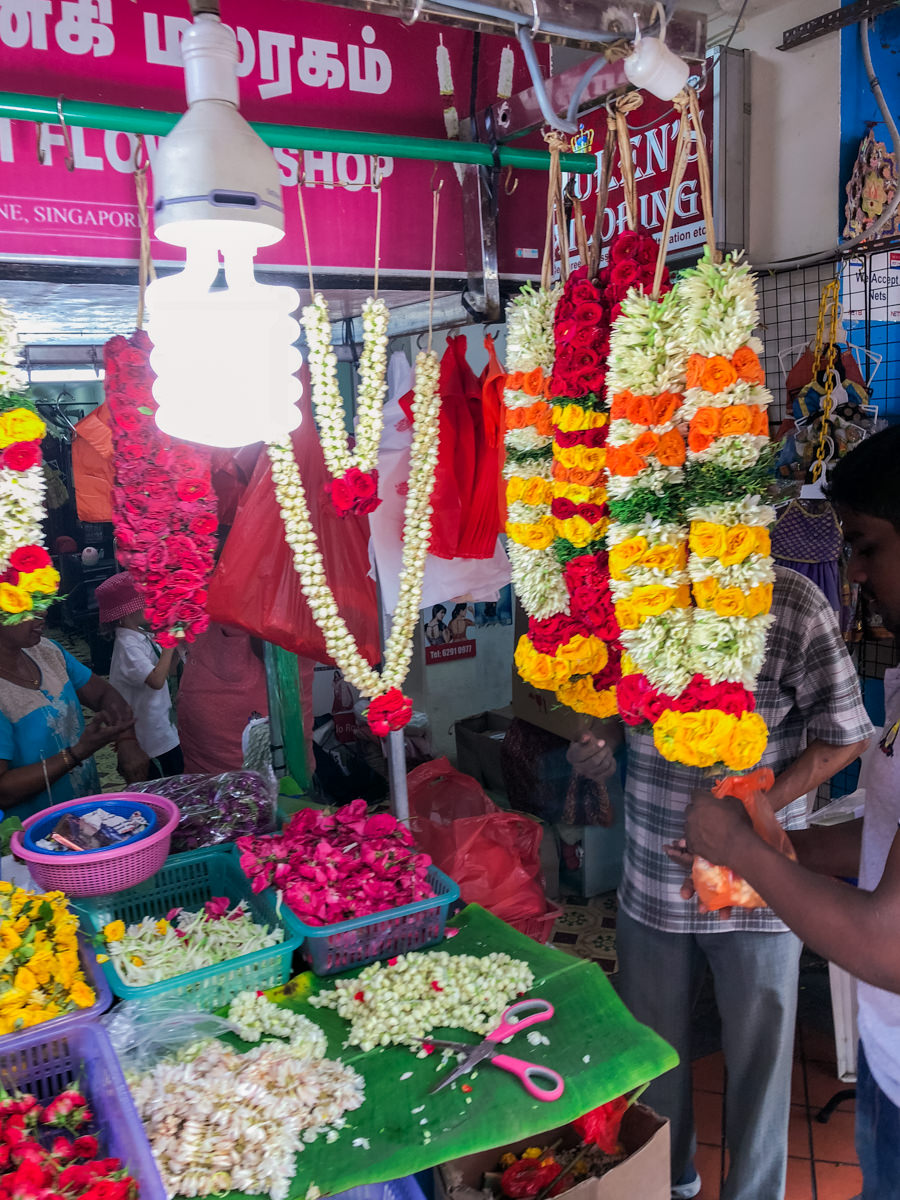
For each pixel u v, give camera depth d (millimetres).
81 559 6461
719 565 1347
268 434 1090
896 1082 1407
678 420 1407
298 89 1891
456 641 4863
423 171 2074
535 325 1711
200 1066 1490
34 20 1617
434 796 2951
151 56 1720
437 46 2021
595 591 1615
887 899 1167
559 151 1648
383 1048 1619
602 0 1230
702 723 1351
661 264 1453
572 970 1824
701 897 1587
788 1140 2459
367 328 1842
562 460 1608
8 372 1500
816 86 3283
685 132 1383
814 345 3346
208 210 1018
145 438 1693
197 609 1769
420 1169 1361
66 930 1617
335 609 1996
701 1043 2908
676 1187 2232
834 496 1481
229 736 3381
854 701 1943
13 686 2467
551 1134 1708
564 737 3615
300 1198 1300
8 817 2414
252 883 1891
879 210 3363
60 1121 1386
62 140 1661
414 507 2031
